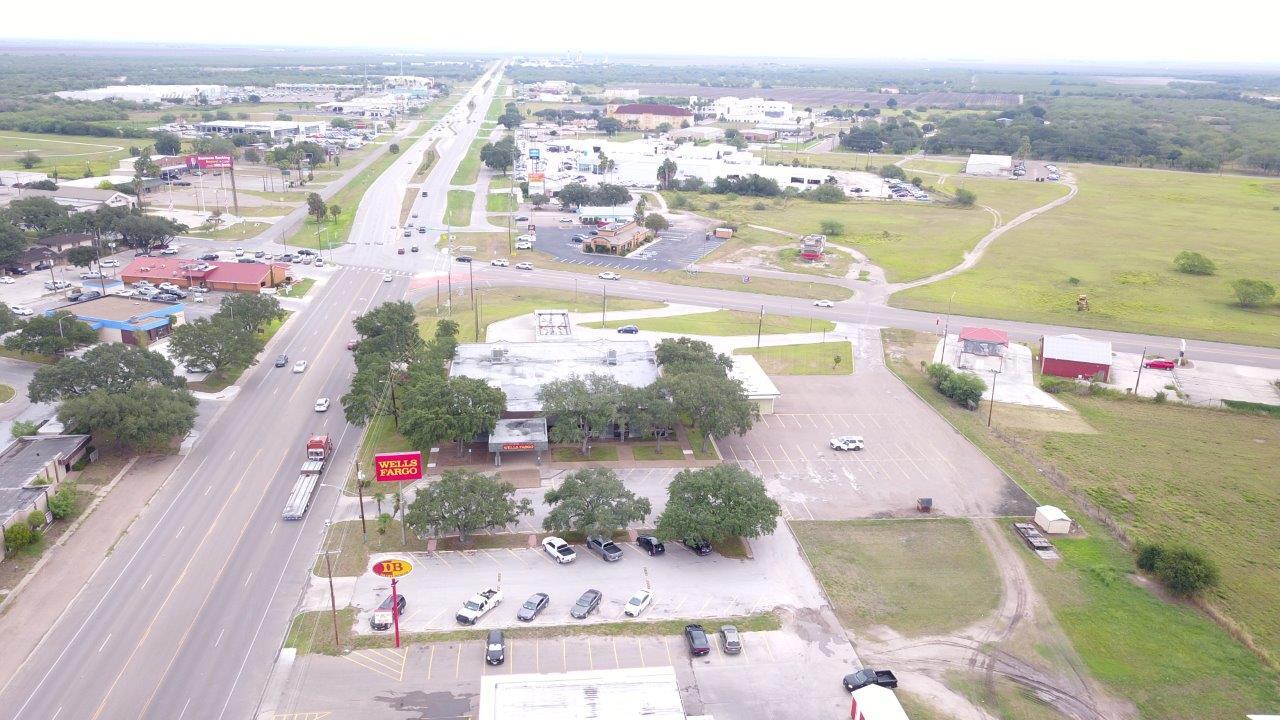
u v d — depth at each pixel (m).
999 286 193.62
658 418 105.38
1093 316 172.50
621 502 86.56
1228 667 72.81
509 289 180.38
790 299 180.12
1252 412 129.00
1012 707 67.12
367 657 70.00
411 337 130.50
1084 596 82.06
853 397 129.50
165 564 82.00
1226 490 104.19
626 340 133.62
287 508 91.25
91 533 86.50
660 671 62.62
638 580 82.06
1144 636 76.62
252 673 68.06
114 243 197.75
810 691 68.06
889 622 77.25
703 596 79.81
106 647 70.38
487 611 76.00
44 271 179.25
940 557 87.94
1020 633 76.38
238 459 103.62
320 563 83.12
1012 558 88.12
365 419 106.50
